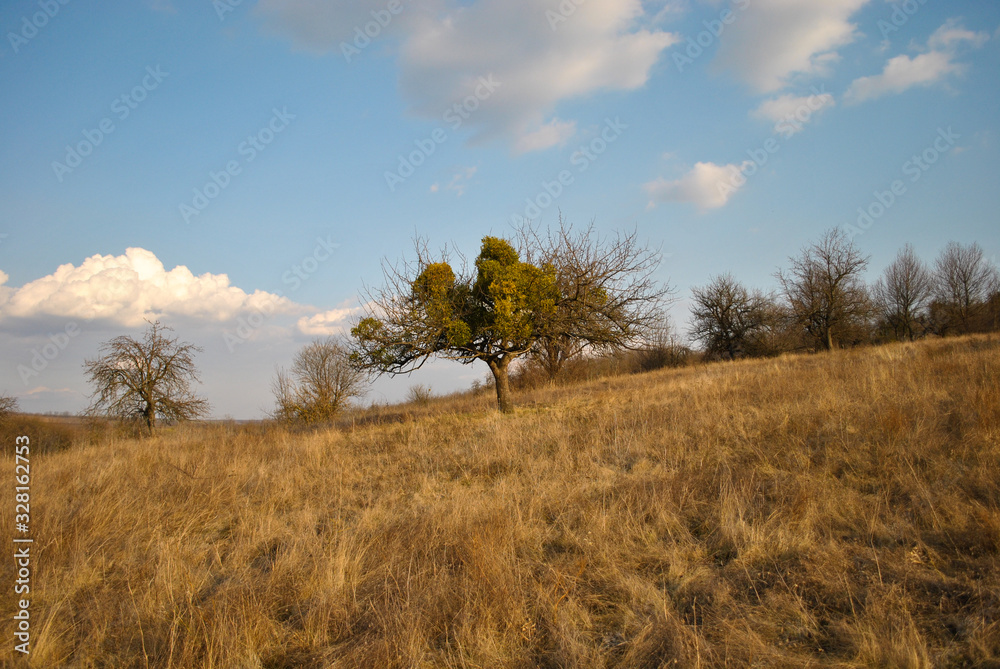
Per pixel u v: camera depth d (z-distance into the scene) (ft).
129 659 12.92
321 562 16.55
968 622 10.75
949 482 17.12
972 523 14.34
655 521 17.75
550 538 17.74
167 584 15.80
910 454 19.65
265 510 23.70
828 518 16.12
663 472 22.72
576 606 13.16
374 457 33.45
